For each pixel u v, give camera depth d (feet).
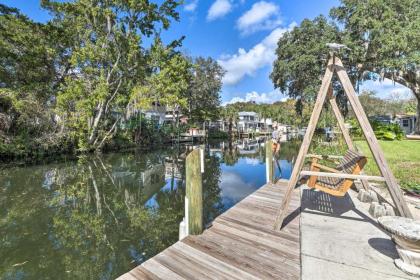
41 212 16.11
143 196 20.21
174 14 52.49
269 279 5.98
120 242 11.76
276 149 26.22
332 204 11.51
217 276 6.17
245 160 42.45
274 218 10.03
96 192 21.35
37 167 33.09
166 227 13.69
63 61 49.19
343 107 56.59
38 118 38.99
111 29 47.93
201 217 8.77
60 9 44.73
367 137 7.76
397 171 18.22
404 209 7.34
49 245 11.42
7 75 39.96
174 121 94.27
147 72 55.42
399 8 45.09
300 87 61.98
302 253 7.07
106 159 42.22
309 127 8.52
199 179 8.70
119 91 55.06
